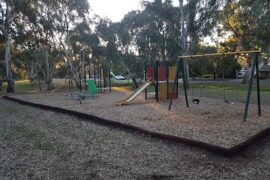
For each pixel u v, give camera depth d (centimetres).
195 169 432
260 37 2086
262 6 1809
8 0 2255
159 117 835
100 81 2152
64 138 646
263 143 559
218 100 1270
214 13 2166
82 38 2859
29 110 1170
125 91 2072
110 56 3159
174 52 2516
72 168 452
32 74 3616
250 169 428
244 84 2630
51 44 2647
